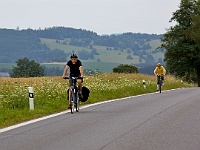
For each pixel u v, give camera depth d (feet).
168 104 96.58
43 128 63.98
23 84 130.52
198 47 415.44
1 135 58.39
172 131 57.72
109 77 188.03
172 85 209.15
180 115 74.74
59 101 103.30
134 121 69.10
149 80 200.95
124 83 164.45
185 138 52.13
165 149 45.88
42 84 129.90
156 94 137.80
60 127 64.64
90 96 117.29
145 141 50.88
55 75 193.77
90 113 82.94
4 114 80.33
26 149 47.93
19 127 65.72
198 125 62.39
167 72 429.79
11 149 48.08
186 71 422.00
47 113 85.51
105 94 128.57
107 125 65.51
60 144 50.47
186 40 423.64
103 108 92.22
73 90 85.87
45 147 48.85
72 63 87.45
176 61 425.28
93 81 157.28
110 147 47.60
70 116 78.69
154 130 59.06
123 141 51.19
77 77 86.89
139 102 105.09
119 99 117.70
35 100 100.78
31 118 77.41
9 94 103.86
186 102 100.32
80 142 51.39
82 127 64.08
